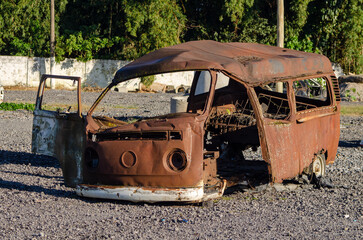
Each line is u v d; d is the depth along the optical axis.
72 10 43.03
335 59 43.97
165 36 39.97
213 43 8.13
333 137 8.97
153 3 38.81
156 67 7.01
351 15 41.94
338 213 6.64
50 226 5.85
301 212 6.67
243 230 5.77
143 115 20.91
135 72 7.19
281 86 16.62
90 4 41.22
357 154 12.04
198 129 6.58
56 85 39.47
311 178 8.20
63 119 7.73
